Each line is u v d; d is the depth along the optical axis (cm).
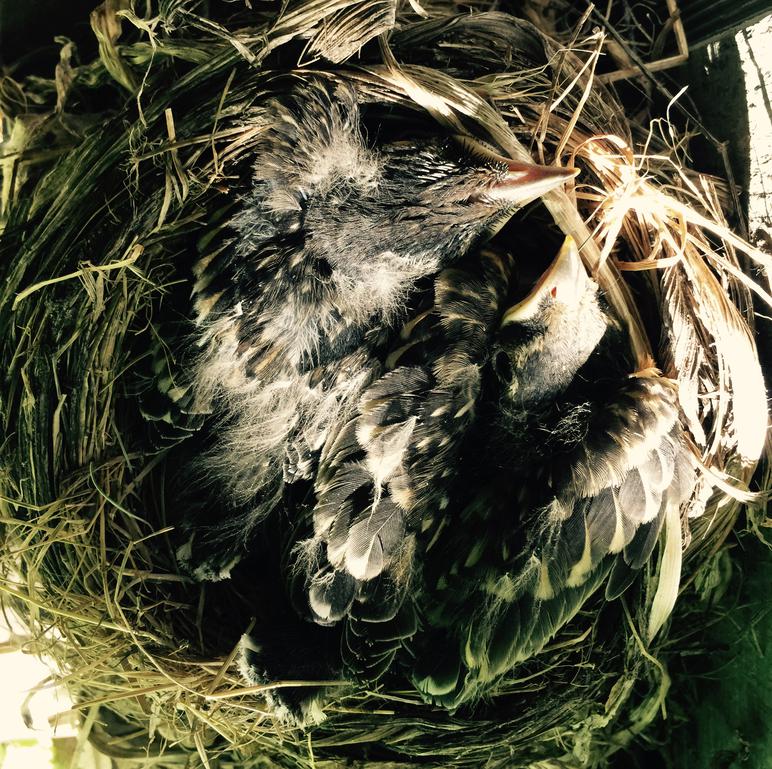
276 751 19
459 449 18
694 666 20
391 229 17
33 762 20
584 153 18
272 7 18
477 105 17
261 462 18
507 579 17
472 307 18
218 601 19
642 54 20
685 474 17
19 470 17
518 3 19
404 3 18
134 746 20
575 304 17
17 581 18
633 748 21
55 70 19
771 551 18
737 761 19
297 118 17
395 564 18
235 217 17
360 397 18
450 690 17
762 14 17
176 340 17
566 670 19
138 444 18
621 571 17
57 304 17
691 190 19
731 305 18
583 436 17
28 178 19
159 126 16
